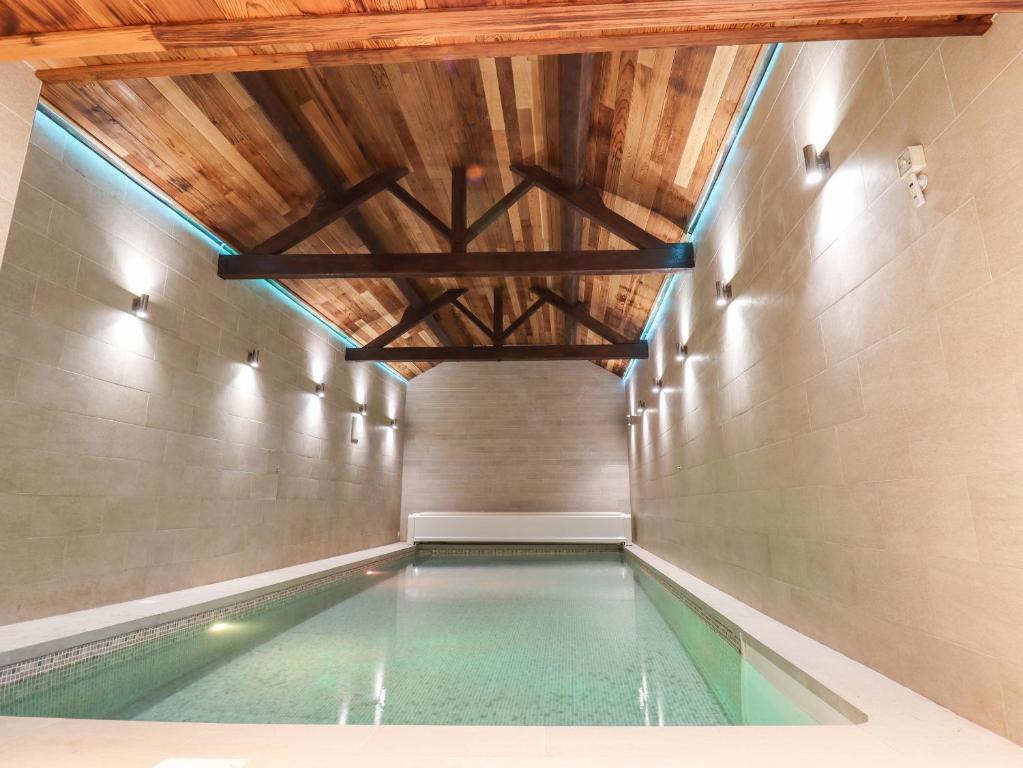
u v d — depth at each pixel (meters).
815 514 3.12
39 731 1.89
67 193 3.98
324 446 8.17
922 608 2.21
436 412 11.94
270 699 2.70
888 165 2.39
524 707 2.57
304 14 1.82
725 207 4.64
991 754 1.70
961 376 1.99
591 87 4.36
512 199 5.78
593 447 11.64
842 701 2.20
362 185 5.92
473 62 4.52
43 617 3.67
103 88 3.85
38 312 3.72
